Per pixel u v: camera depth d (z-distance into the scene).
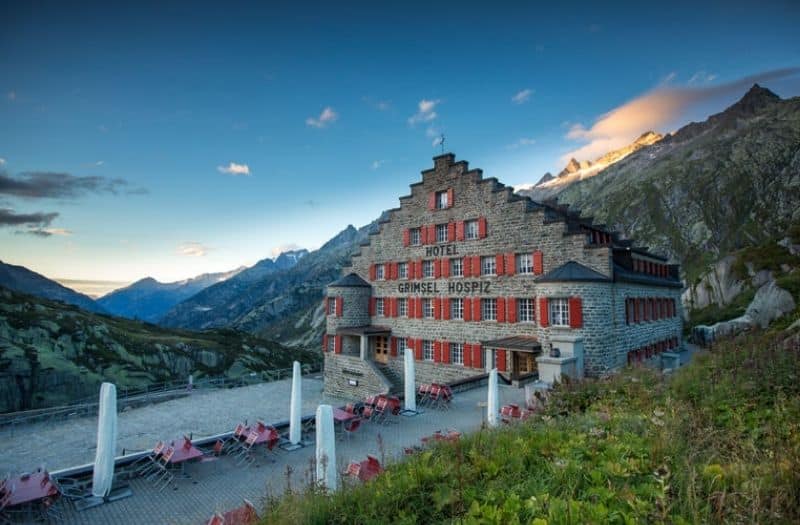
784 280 45.00
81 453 22.59
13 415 28.39
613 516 4.83
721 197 141.75
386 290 38.00
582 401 12.31
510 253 29.98
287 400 35.56
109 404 13.45
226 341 89.56
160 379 59.69
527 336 28.81
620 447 6.88
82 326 60.94
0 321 53.50
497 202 30.89
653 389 11.67
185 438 16.03
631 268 32.09
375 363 36.09
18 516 12.05
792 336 16.39
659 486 5.46
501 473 6.78
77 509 12.57
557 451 7.30
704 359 14.74
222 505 12.84
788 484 4.86
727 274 61.09
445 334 33.28
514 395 23.67
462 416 20.44
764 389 9.98
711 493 5.10
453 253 33.22
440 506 5.90
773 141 152.00
